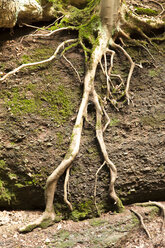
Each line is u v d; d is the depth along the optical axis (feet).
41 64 9.61
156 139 9.26
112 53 9.82
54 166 8.54
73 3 10.84
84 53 9.89
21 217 8.29
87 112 9.32
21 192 8.46
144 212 8.51
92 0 10.46
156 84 10.00
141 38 10.64
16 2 9.32
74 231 7.91
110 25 9.86
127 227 8.12
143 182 8.84
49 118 9.09
